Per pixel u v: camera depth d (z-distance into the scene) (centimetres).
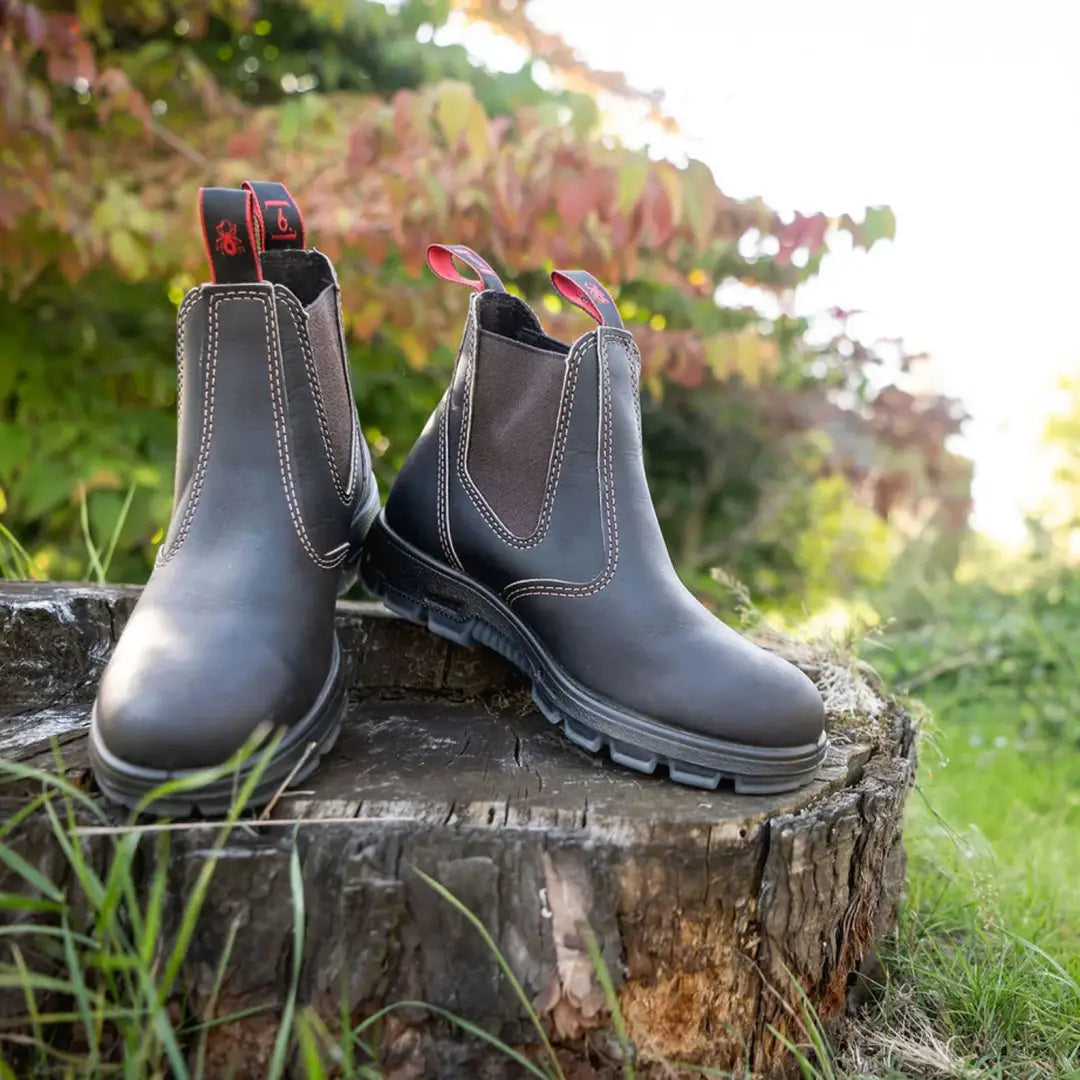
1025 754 302
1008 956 130
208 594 92
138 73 245
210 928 84
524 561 109
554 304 317
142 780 80
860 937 114
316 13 264
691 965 93
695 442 371
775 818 94
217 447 99
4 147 193
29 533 256
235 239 97
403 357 280
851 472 324
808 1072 96
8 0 194
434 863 87
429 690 133
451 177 192
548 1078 87
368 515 123
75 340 255
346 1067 81
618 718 100
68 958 76
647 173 190
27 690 122
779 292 289
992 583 446
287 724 88
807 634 170
